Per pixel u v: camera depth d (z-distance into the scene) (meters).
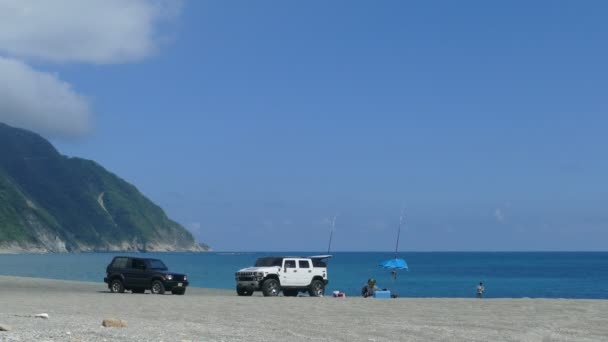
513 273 144.00
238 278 38.88
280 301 32.09
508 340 16.06
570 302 33.47
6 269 127.44
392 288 87.69
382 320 21.44
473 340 15.90
